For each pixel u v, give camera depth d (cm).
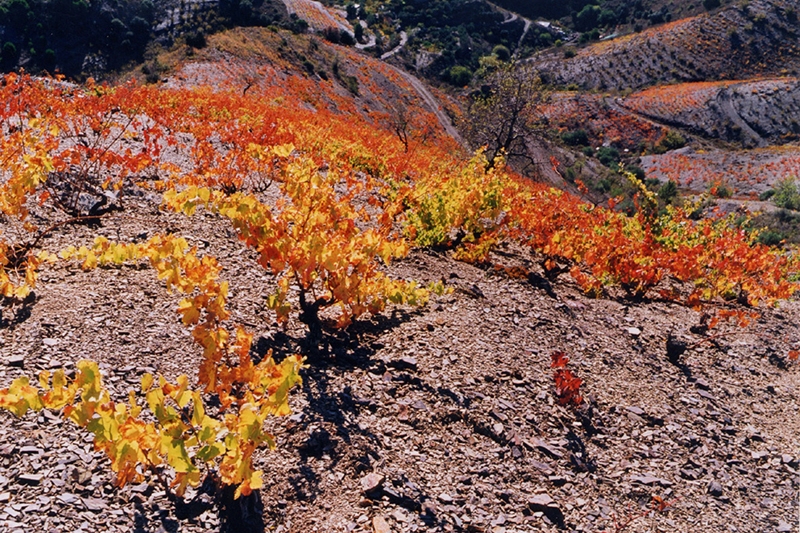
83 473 316
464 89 10438
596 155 8419
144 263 541
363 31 12612
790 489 509
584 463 457
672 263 889
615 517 412
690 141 9175
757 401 652
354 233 473
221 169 785
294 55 7606
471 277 741
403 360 491
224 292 355
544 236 904
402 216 866
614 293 888
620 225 1048
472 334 573
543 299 725
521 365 547
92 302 455
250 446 287
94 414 294
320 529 329
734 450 543
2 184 614
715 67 12406
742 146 9094
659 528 418
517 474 419
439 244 855
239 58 6844
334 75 7794
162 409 280
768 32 12938
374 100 7762
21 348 387
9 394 270
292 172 467
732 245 1059
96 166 732
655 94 10638
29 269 439
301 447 376
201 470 341
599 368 604
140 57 8019
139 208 673
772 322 955
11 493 294
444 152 3531
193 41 6962
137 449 274
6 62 7525
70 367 380
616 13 15750
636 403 565
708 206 2069
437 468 399
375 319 557
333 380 448
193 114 1669
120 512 302
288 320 500
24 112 1013
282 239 442
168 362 411
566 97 10462
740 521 451
